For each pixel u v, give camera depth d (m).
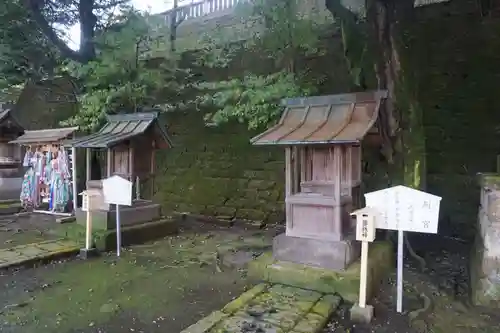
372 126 3.90
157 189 8.86
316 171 4.54
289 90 5.80
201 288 4.09
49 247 5.30
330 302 3.53
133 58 7.62
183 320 3.32
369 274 3.81
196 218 8.00
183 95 8.45
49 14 7.26
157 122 6.14
